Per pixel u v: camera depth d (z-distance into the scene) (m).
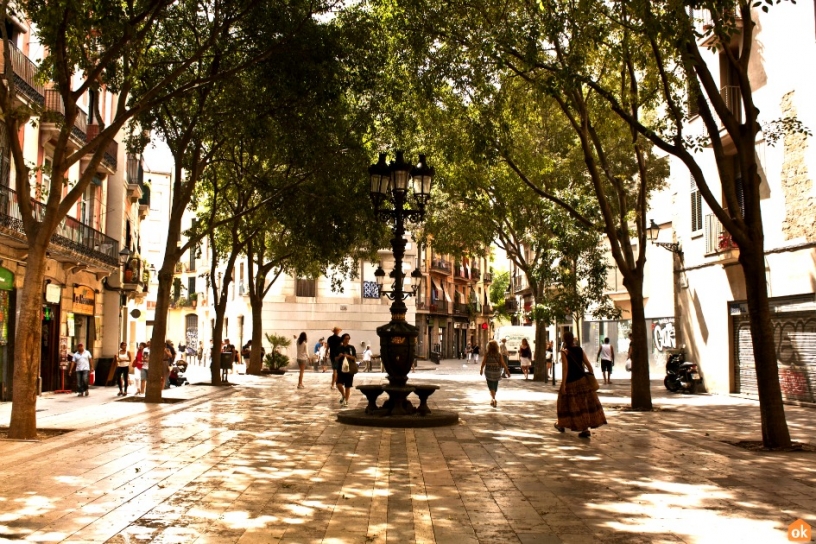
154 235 66.94
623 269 18.23
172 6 17.64
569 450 11.53
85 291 27.47
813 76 18.91
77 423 14.65
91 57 14.59
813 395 19.08
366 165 20.58
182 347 56.44
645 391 18.22
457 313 74.81
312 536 6.27
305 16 16.27
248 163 22.88
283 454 10.90
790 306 19.97
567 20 13.55
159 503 7.45
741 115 21.94
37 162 22.30
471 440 12.72
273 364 40.28
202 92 18.41
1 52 19.09
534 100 17.47
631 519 6.93
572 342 13.43
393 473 9.39
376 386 15.47
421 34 15.77
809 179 19.09
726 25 10.63
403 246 16.34
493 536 6.31
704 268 24.95
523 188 24.94
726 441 12.56
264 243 36.16
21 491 7.98
